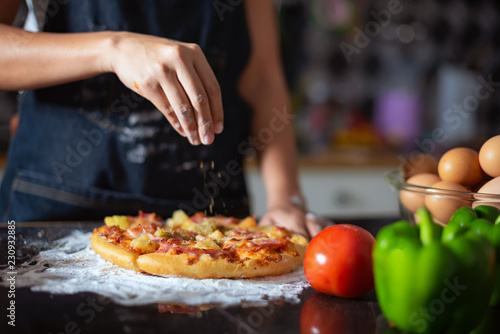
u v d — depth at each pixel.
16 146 1.24
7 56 0.96
